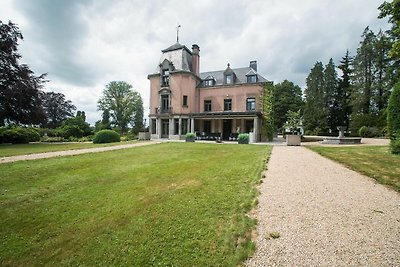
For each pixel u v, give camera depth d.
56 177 6.56
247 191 4.75
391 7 6.98
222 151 12.26
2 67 20.55
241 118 26.42
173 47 32.31
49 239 3.28
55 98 56.75
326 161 8.42
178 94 29.69
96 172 7.16
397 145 9.55
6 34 20.89
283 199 4.26
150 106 31.89
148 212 3.90
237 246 2.72
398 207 3.80
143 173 6.90
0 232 3.50
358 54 36.34
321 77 47.25
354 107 35.97
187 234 3.11
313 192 4.65
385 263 2.27
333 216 3.46
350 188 4.91
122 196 4.82
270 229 3.09
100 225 3.57
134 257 2.70
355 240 2.74
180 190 5.03
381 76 33.91
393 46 7.04
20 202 4.66
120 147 14.97
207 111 30.72
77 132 32.38
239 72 31.20
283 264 2.32
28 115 22.80
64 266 2.68
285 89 45.75
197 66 32.03
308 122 44.59
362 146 13.86
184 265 2.46
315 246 2.63
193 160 9.23
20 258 2.87
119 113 53.34
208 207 3.98
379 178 5.63
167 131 30.83
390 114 10.71
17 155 10.79
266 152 11.30
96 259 2.75
